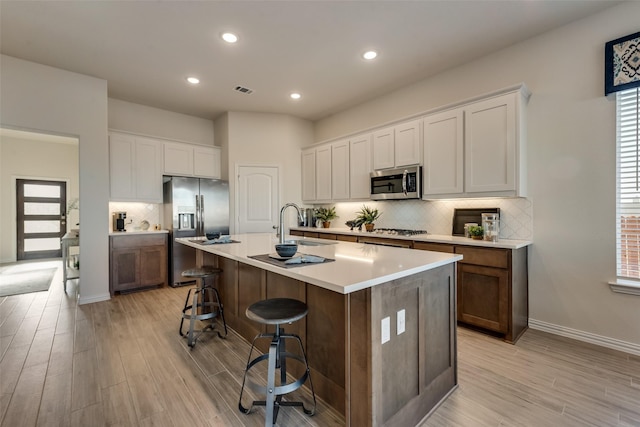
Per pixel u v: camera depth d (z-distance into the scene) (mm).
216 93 4223
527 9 2445
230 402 1753
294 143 5262
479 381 1972
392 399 1451
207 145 5043
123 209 4555
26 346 2432
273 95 4297
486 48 3053
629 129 2385
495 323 2607
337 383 1709
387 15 2531
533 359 2258
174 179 4395
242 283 2627
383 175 3861
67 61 3283
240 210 4965
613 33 2412
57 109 3406
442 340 1820
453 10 2461
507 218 3020
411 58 3254
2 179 6285
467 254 2783
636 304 2336
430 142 3354
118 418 1602
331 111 4992
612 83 2389
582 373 2057
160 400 1760
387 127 3836
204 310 3068
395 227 4121
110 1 2346
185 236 4445
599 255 2506
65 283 4109
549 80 2750
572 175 2627
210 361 2223
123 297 3852
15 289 4203
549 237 2758
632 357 2281
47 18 2557
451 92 3494
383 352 1401
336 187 4613
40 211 6723
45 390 1842
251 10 2463
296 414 1674
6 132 5984
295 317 1537
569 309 2654
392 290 1462
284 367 1789
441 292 1828
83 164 3568
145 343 2512
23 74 3223
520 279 2689
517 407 1709
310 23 2641
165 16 2535
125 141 4246
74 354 2305
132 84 3904
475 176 2965
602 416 1621
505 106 2766
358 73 3611
